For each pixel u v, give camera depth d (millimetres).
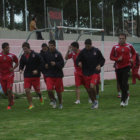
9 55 22578
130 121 16719
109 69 60406
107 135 13555
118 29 77312
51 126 15828
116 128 14945
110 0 97500
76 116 18812
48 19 53625
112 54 22234
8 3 52625
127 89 22344
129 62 22016
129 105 23609
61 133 14133
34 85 23828
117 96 30750
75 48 25922
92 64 21453
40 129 15117
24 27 54250
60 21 56344
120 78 22562
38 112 21031
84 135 13641
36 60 22953
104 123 16281
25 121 17469
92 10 69938
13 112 21375
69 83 48156
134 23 95812
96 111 20719
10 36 48312
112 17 73938
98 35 68875
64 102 26844
